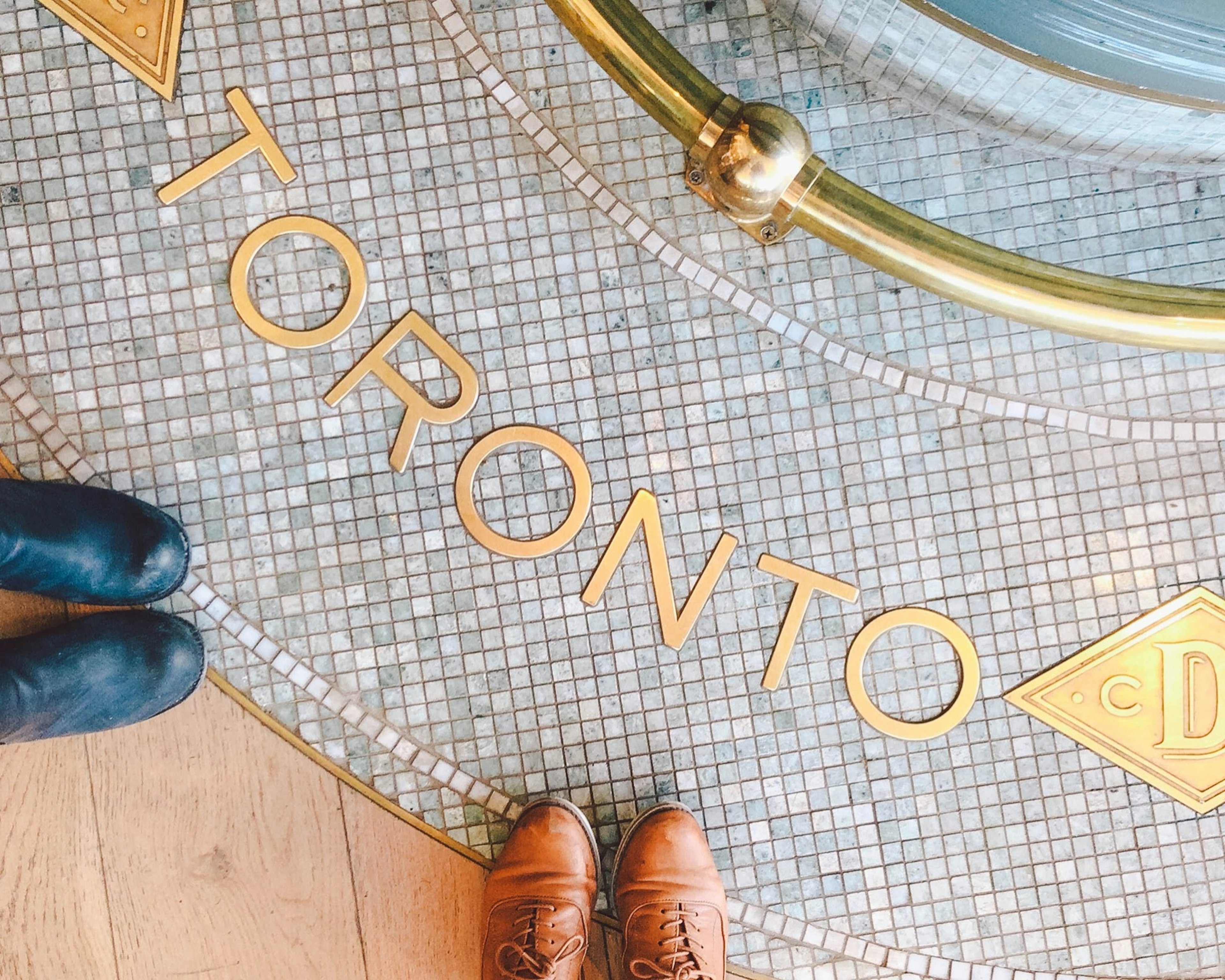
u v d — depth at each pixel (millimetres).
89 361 1167
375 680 1182
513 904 1138
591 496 1183
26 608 1199
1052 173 1166
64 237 1166
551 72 1167
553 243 1178
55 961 1176
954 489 1182
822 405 1183
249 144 1166
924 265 1097
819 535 1183
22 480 1122
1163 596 1179
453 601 1183
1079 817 1182
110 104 1163
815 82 1165
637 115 1169
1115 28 975
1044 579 1182
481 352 1180
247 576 1177
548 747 1186
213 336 1172
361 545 1179
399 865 1184
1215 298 1107
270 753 1182
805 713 1184
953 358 1178
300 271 1174
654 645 1185
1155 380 1175
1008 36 1007
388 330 1177
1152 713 1177
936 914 1182
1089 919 1179
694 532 1185
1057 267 1117
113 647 1114
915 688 1183
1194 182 1165
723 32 1162
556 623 1183
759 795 1185
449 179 1173
